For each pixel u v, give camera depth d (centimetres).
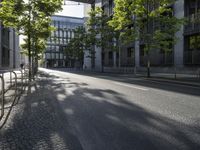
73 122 586
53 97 995
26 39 2270
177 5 2570
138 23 2194
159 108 745
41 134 493
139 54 3481
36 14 1742
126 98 948
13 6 1656
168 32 2102
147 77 2145
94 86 1435
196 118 615
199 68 2180
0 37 3975
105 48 4044
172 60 2666
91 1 5756
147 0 2095
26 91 1202
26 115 665
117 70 4112
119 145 427
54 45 9212
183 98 942
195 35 2350
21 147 419
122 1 2177
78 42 5338
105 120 602
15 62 6462
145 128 529
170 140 451
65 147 418
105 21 3869
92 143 438
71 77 2453
